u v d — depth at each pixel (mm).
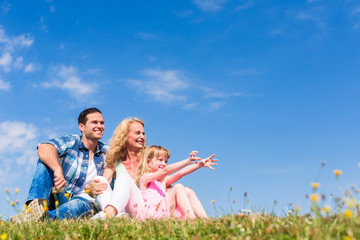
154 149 5629
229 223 3656
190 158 5172
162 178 5473
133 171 5867
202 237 3365
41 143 6930
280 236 2969
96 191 5586
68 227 4246
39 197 6441
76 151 7215
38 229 4305
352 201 3133
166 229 3748
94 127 7363
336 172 3205
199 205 4922
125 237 3693
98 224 4195
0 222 5047
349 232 2787
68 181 7086
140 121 6070
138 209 5184
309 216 3578
